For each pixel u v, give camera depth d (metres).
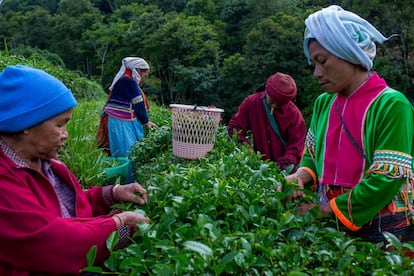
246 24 42.47
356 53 2.04
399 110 2.03
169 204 2.15
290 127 4.00
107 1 63.41
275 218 2.07
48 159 2.06
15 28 54.28
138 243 1.94
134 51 43.41
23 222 1.77
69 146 4.64
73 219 1.89
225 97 38.66
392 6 28.00
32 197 1.83
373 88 2.15
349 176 2.20
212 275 1.55
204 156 3.72
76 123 5.43
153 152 4.65
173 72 40.06
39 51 35.44
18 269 1.82
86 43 47.03
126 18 54.03
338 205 2.11
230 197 2.12
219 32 43.97
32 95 1.84
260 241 1.76
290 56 32.69
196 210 2.03
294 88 3.89
